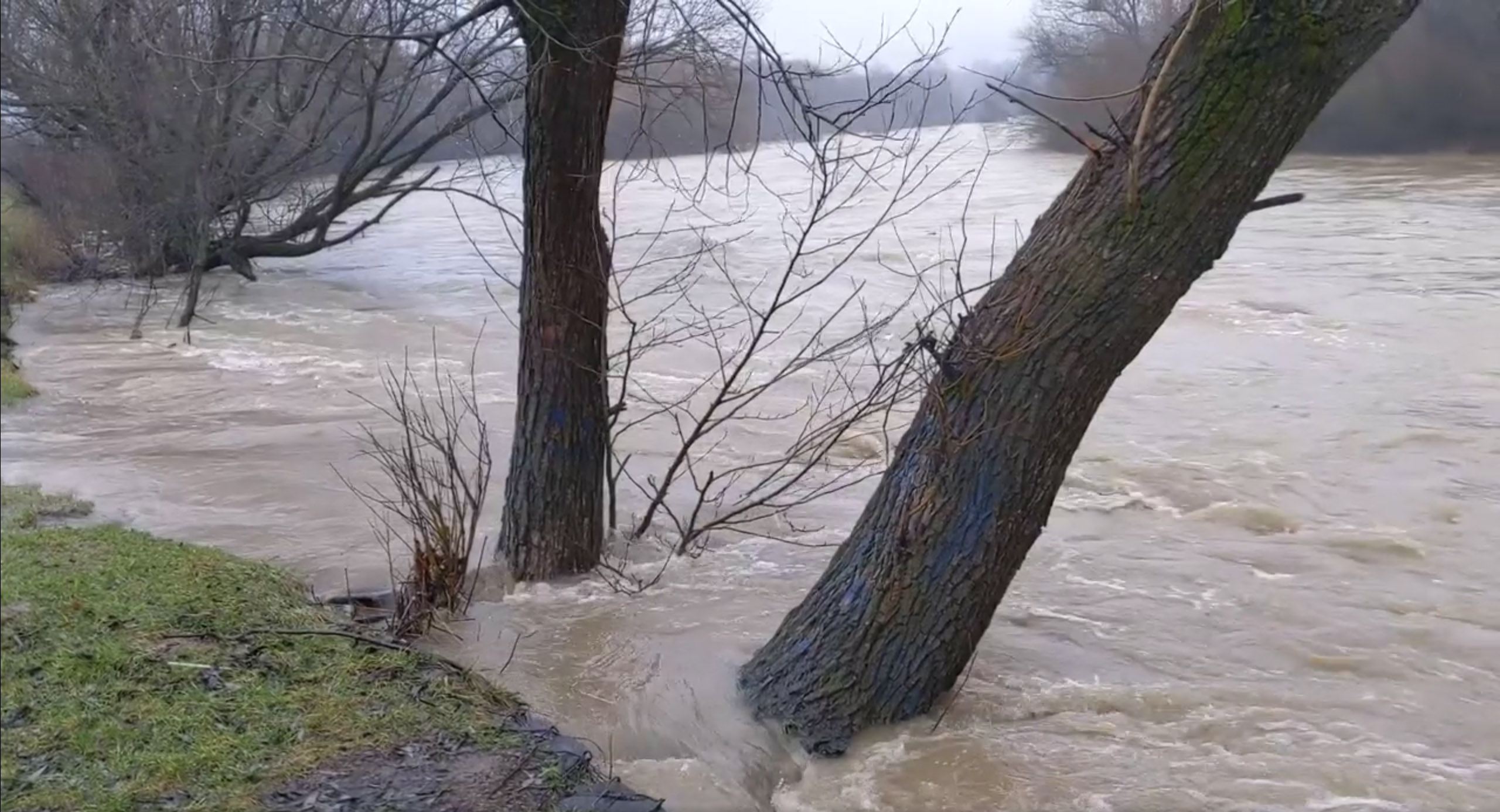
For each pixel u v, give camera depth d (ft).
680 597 22.12
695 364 44.47
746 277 60.44
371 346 52.95
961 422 15.20
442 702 16.20
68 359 50.96
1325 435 33.81
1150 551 25.91
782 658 17.02
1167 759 16.69
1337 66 13.12
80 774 14.39
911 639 16.02
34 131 68.59
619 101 22.48
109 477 31.50
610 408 24.45
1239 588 23.71
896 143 24.04
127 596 19.57
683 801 14.87
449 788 14.12
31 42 62.13
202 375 46.70
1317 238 55.88
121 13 54.39
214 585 20.24
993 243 42.60
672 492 29.89
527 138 20.49
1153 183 13.73
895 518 15.98
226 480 30.89
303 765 14.58
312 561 24.34
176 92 57.57
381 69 39.19
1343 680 19.61
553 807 13.74
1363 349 42.06
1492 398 36.19
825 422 35.06
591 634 20.29
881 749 16.06
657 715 17.15
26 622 18.42
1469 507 28.22
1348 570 24.76
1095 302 14.25
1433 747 17.24
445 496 28.73
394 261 80.07
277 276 75.15
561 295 21.52
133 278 71.46
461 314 60.75
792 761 16.06
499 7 18.80
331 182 70.69
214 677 16.74
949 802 15.20
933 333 18.16
